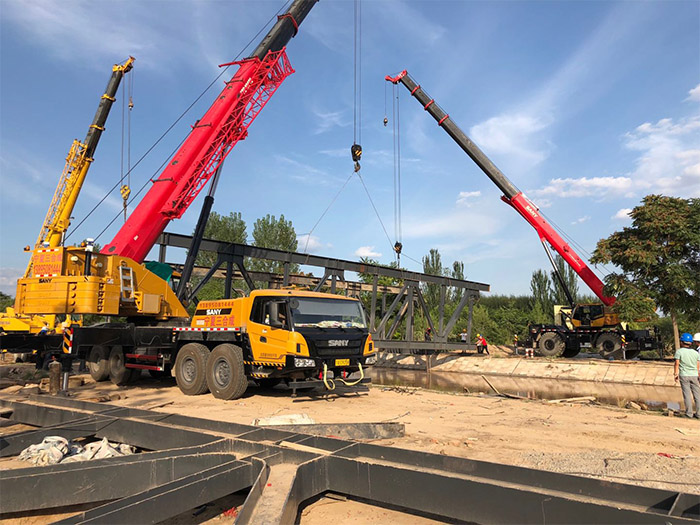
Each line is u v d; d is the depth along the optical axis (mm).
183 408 9617
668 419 9234
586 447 6656
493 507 3406
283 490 3510
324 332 10219
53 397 7832
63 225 22453
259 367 10625
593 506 3047
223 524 4035
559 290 48500
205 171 15031
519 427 8047
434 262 52781
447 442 6773
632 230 25016
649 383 20625
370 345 10922
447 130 28328
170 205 14219
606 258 24484
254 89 16047
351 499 4496
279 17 17078
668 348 30891
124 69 22391
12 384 13125
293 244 45250
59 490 3832
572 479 3795
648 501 3488
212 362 11117
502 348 35281
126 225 14000
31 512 4270
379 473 3953
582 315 27969
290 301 10203
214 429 5844
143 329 12703
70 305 11523
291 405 10078
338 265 22453
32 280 12016
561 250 27656
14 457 5480
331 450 4895
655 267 23703
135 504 3150
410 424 8141
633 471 5277
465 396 12016
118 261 12500
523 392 17656
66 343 11820
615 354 26234
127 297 12555
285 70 16906
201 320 12062
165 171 14688
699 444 6926
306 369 10016
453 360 28969
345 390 12734
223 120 15289
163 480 4230
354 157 21734
